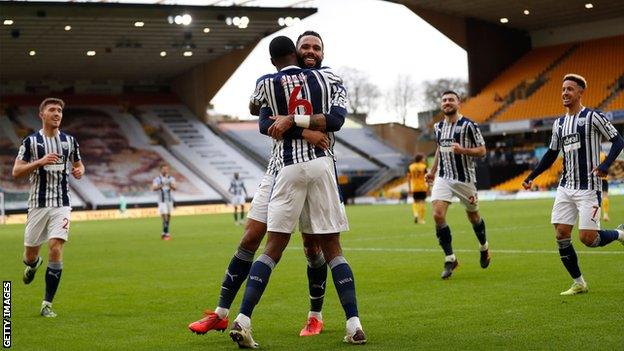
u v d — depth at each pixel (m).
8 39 49.56
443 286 10.97
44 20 44.97
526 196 50.91
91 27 47.41
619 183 48.38
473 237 19.92
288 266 14.53
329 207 7.18
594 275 11.35
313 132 7.07
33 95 65.38
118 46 53.34
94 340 7.83
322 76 7.22
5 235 31.64
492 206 39.41
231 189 35.84
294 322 8.58
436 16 58.91
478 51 61.12
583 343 6.75
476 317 8.30
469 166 12.27
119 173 59.06
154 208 55.06
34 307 10.23
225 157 63.00
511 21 59.69
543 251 15.41
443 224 12.00
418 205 29.20
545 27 61.28
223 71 60.75
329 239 7.29
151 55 57.66
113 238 26.52
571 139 9.69
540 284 10.69
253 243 7.44
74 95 66.56
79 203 54.34
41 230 9.76
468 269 12.94
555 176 52.50
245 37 53.53
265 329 8.17
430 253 16.30
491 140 59.66
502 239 18.88
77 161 10.02
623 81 53.56
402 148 66.75
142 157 61.41
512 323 7.85
